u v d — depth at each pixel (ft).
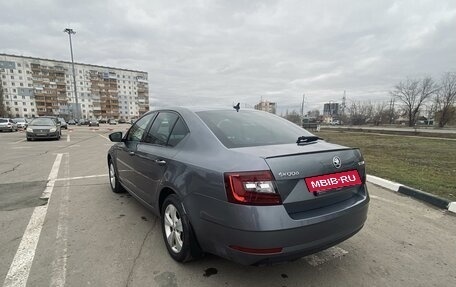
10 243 10.27
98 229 11.50
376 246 10.48
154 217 12.78
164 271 8.59
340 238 7.84
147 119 12.88
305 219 7.01
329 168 7.77
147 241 10.49
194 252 8.54
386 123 201.98
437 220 13.07
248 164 6.98
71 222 12.17
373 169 23.99
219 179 7.19
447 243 10.78
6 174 21.88
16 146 42.88
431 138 71.56
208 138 8.73
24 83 289.53
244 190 6.73
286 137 9.62
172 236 9.24
